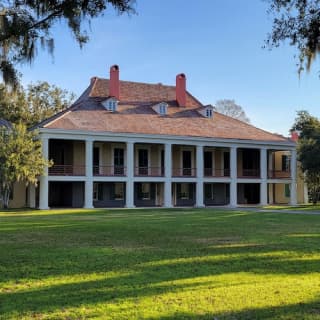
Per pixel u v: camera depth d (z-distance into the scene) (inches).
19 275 327.9
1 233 607.8
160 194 1651.1
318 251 437.1
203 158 1681.8
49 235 581.6
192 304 247.4
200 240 525.3
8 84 373.1
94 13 329.7
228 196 1777.8
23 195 1572.3
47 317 227.3
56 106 2148.1
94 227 694.5
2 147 1275.8
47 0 327.9
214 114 1817.2
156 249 451.2
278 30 359.3
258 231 633.6
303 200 1948.8
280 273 331.3
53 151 1557.6
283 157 1902.1
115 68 1668.3
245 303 249.8
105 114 1572.3
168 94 1815.9
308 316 228.2
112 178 1497.3
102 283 299.3
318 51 366.0
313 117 1977.1
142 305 245.1
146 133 1526.8
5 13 341.7
